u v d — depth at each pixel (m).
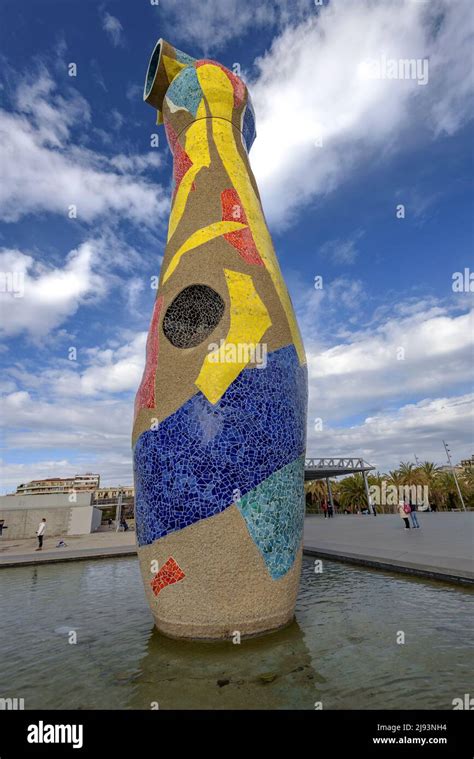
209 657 5.85
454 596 8.30
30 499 30.14
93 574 13.28
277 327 7.63
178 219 8.76
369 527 22.20
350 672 5.25
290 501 7.02
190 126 9.49
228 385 6.90
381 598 8.45
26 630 7.74
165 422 6.99
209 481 6.57
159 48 10.71
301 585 9.91
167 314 7.70
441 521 23.95
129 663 5.88
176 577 6.53
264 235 8.77
